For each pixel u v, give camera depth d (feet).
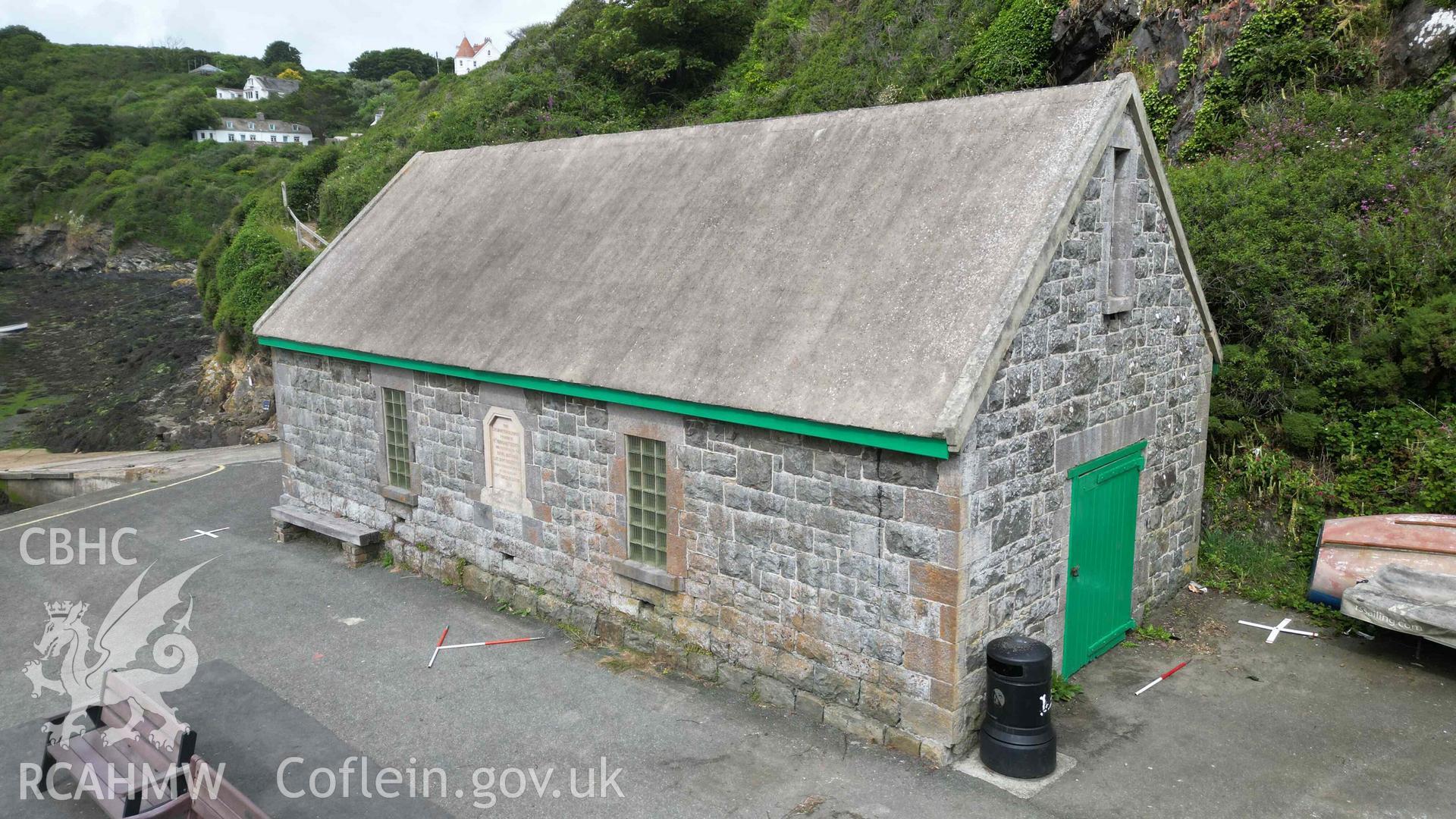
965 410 23.25
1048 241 25.62
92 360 134.00
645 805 24.39
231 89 400.67
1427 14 48.80
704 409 28.84
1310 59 51.47
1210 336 36.47
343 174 134.62
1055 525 28.55
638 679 31.50
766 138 36.73
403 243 46.62
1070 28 64.34
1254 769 25.38
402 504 42.80
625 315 33.55
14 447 94.27
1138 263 31.07
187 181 256.73
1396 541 32.50
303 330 44.98
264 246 110.63
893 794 24.49
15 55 380.58
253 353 99.86
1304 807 23.66
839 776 25.44
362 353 41.22
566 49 124.36
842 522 26.76
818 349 27.43
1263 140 48.85
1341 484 37.40
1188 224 43.83
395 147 133.59
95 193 252.83
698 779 25.52
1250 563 37.50
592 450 33.76
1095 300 28.91
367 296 44.34
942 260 27.22
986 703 25.58
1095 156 27.07
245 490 58.13
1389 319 39.60
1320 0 52.80
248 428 85.87
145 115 319.06
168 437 90.48
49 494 66.39
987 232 26.99
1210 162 48.75
